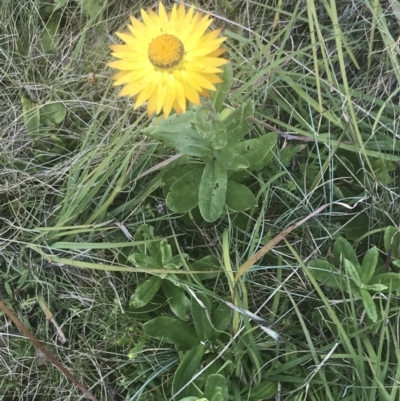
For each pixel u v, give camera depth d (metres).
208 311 0.31
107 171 0.33
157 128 0.31
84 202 0.34
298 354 0.32
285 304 0.33
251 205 0.32
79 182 0.34
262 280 0.34
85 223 0.34
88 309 0.34
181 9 0.25
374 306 0.29
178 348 0.32
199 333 0.31
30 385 0.34
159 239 0.32
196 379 0.31
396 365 0.30
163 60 0.24
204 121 0.29
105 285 0.34
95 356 0.33
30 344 0.34
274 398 0.31
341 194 0.34
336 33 0.33
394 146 0.34
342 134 0.32
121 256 0.34
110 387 0.33
